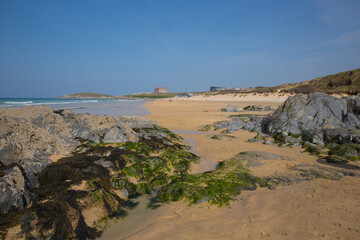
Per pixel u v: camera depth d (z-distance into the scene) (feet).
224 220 19.34
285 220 18.89
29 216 16.30
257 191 24.45
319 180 26.43
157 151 35.42
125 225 19.27
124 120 50.60
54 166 22.80
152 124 51.85
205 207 21.52
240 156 34.45
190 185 24.89
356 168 30.12
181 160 32.37
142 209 21.95
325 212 19.62
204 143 46.91
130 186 25.16
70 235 17.20
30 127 27.04
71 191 20.04
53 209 17.44
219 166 32.42
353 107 51.13
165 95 575.38
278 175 27.58
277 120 53.01
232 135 56.39
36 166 21.62
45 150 26.61
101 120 37.96
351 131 41.39
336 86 183.21
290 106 54.60
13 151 20.95
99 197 20.89
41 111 32.91
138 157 30.66
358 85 162.50
